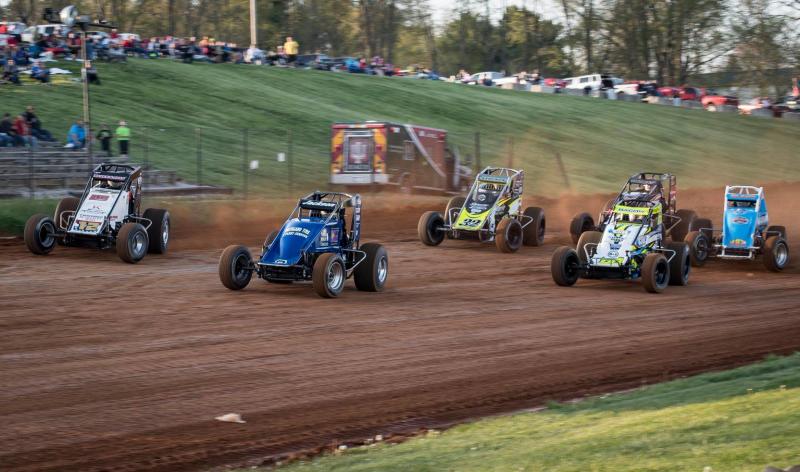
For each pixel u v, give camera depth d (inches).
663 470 400.2
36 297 1059.9
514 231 1610.5
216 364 770.8
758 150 4382.4
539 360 821.9
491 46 7662.4
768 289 1274.6
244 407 653.9
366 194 2427.4
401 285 1238.9
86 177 2049.7
